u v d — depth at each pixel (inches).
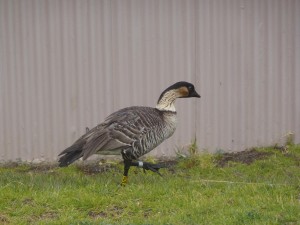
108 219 364.5
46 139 546.9
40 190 413.4
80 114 546.3
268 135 554.9
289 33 549.3
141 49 542.3
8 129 546.0
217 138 551.5
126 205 386.0
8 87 543.2
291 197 390.3
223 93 549.0
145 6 538.3
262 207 373.4
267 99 553.3
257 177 466.3
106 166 522.9
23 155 547.5
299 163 512.7
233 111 551.5
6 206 386.9
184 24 541.6
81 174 495.5
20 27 538.0
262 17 547.2
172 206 382.6
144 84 545.6
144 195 400.5
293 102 554.3
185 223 354.0
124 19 538.9
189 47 543.8
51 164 542.3
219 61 547.2
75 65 542.0
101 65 542.6
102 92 545.0
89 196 394.0
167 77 545.6
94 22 538.9
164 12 539.5
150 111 441.4
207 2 541.0
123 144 423.2
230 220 352.5
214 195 402.6
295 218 353.1
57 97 544.1
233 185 425.7
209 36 544.1
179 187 422.6
